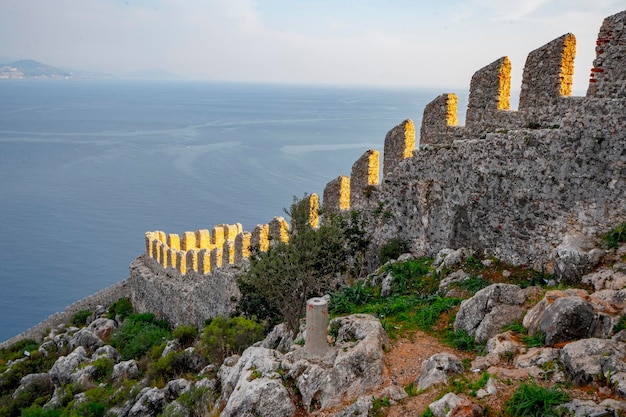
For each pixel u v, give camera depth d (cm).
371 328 1428
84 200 11094
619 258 1442
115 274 7625
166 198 10744
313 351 1369
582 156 1622
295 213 1991
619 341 1087
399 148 2427
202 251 3466
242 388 1312
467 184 2005
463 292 1741
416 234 2262
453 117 2214
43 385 2930
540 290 1479
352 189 2681
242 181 11562
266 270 1909
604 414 891
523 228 1806
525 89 1867
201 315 3362
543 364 1106
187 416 1622
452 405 1023
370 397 1155
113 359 3028
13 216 10138
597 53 1622
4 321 6338
